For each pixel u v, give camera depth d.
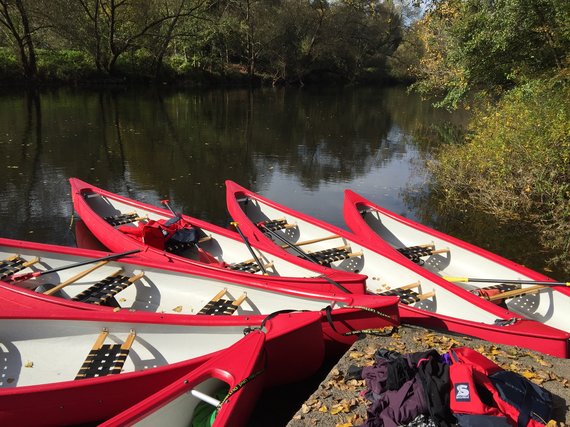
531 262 8.02
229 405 3.45
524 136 10.07
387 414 3.55
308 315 4.59
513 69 11.76
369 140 19.16
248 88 38.75
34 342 4.75
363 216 8.56
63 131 17.47
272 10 40.28
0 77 27.33
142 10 31.56
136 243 6.74
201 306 5.82
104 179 12.17
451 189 11.32
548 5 10.19
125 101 26.14
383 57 48.09
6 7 25.94
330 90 41.72
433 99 34.81
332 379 4.26
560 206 8.91
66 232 8.72
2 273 5.99
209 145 16.75
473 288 6.83
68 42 30.64
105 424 3.16
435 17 15.40
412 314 5.25
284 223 8.15
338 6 43.56
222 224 9.45
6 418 3.68
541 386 4.14
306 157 15.75
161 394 3.47
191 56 37.03
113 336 4.68
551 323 5.82
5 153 14.05
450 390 3.56
